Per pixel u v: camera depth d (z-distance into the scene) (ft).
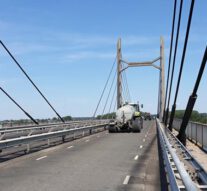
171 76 71.36
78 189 37.99
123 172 49.37
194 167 27.02
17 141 70.44
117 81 237.04
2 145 64.34
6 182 41.75
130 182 42.04
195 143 86.22
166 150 40.63
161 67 241.55
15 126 165.27
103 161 60.80
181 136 58.70
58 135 97.25
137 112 155.22
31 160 62.18
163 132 62.18
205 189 21.04
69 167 53.83
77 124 133.49
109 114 222.69
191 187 18.06
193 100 44.21
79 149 81.30
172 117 72.23
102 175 46.85
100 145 91.50
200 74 36.17
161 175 45.29
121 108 154.61
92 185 40.22
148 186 39.63
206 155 63.77
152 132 154.51
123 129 152.76
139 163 58.44
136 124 151.94
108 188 38.60
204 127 71.72
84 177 45.32
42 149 81.41
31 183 41.19
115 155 69.56
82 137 122.11
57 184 40.68
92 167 53.88
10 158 65.00
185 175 21.56
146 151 77.15
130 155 69.56
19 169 51.83
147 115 345.72
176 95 63.98
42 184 40.60
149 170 51.11
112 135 133.39
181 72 49.49
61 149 81.46
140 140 108.47
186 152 36.29
